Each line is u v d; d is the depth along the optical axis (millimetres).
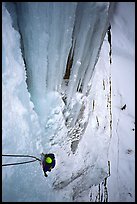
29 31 2662
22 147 2979
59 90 3240
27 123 3078
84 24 2557
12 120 2889
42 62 2832
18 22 2746
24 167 3006
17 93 2949
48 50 2734
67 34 2598
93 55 2975
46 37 2623
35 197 3125
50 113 3311
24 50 2893
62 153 3539
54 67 2900
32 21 2557
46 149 3336
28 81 3072
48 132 3367
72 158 3686
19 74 2939
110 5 2570
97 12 2463
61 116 3414
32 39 2701
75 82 3182
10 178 2834
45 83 3055
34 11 2455
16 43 2869
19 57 2932
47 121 3328
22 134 3006
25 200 2975
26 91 3070
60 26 2529
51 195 3383
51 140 3404
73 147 3738
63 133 3531
